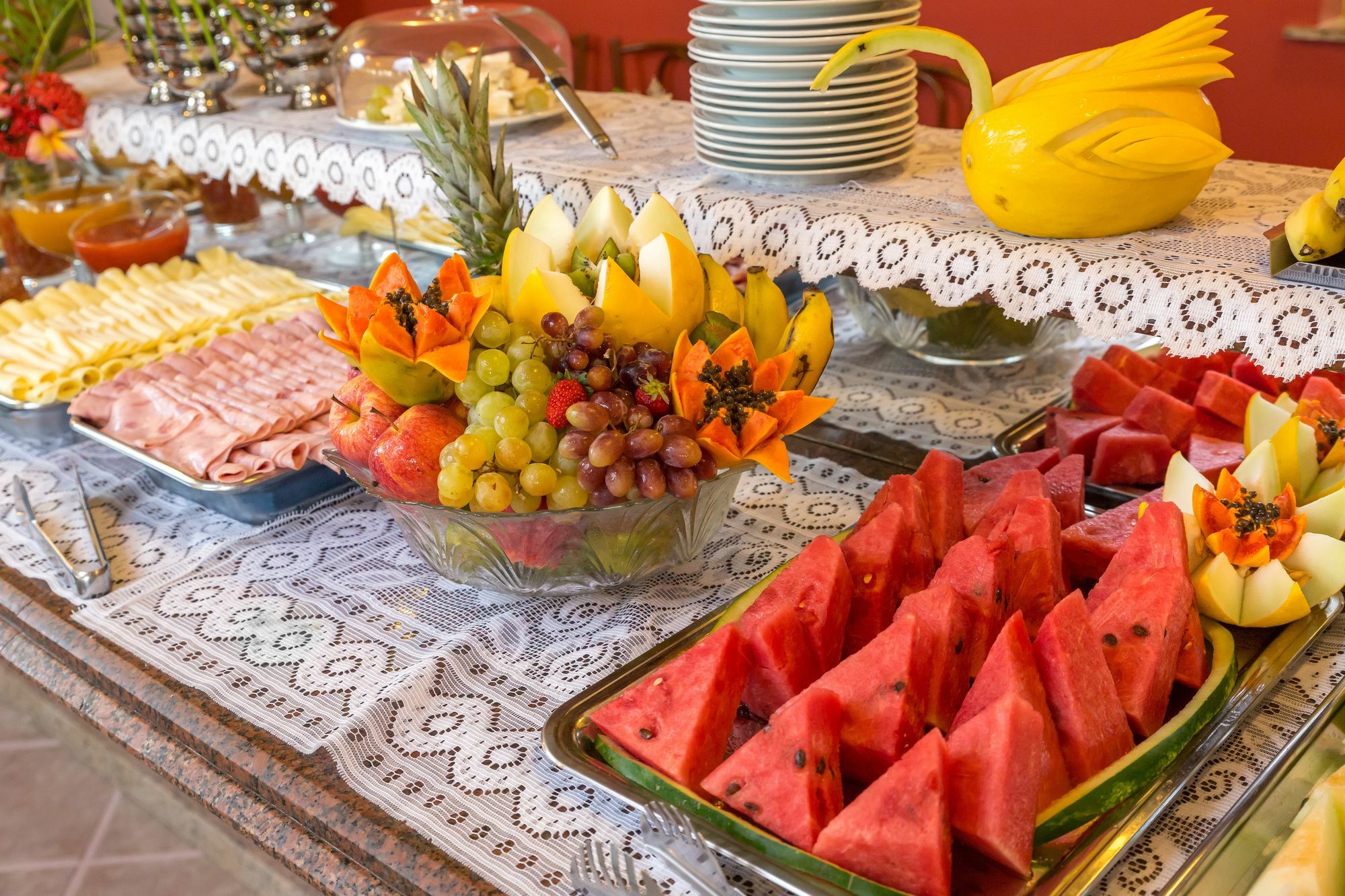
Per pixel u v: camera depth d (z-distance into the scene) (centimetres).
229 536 117
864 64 111
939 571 82
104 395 134
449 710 86
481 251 110
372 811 76
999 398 134
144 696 91
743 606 85
